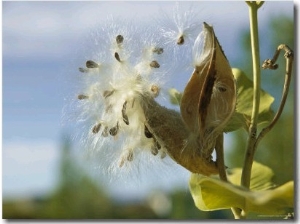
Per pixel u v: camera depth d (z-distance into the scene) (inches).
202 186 18.5
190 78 19.5
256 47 20.7
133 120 20.0
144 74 20.0
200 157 19.4
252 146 20.3
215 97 19.4
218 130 19.3
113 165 20.3
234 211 19.6
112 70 20.3
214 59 19.3
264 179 25.7
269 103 23.5
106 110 20.1
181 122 19.6
